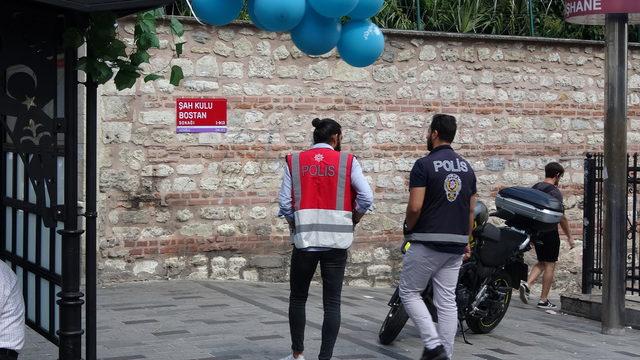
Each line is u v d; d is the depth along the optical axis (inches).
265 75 436.8
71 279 181.6
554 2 559.2
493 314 337.1
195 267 428.1
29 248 207.2
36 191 177.5
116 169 411.5
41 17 175.9
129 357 268.8
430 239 251.8
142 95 414.3
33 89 176.4
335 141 260.2
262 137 436.8
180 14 444.1
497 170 488.4
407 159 466.9
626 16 348.2
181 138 422.0
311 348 287.7
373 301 407.5
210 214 428.8
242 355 272.5
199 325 321.1
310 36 233.3
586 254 423.8
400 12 508.7
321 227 248.4
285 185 254.4
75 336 182.1
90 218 183.5
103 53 182.4
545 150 498.6
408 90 466.9
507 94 489.1
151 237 419.2
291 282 255.1
